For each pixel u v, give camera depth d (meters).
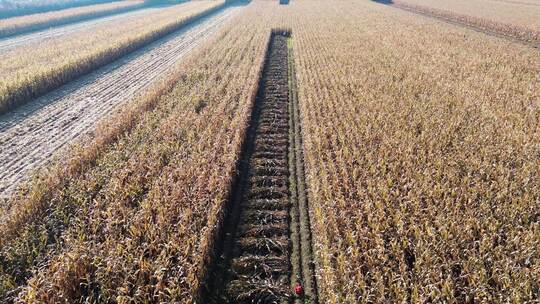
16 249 9.32
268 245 10.41
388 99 18.80
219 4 73.81
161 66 29.05
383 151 13.75
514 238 9.18
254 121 18.59
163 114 17.95
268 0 84.44
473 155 13.29
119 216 10.45
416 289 7.89
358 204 11.07
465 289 8.09
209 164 13.20
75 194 11.62
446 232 9.40
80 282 8.55
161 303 7.73
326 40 35.78
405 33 38.31
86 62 26.64
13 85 19.98
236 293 8.95
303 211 11.91
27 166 14.06
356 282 8.48
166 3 84.50
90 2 76.31
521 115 16.80
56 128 17.47
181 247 9.32
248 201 12.30
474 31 43.12
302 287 9.23
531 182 11.62
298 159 15.09
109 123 16.83
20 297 7.96
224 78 23.34
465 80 22.08
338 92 20.20
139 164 13.15
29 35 41.47
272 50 34.59
